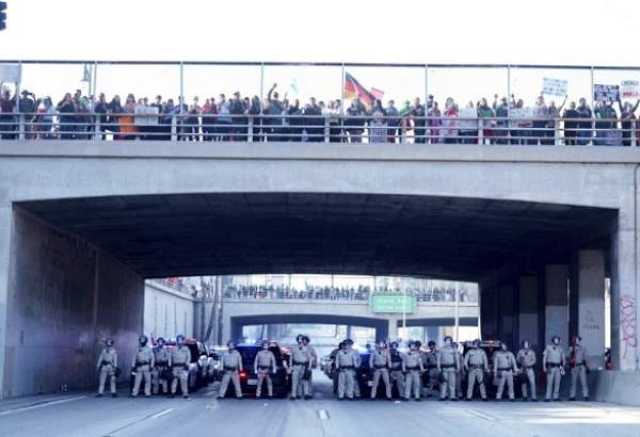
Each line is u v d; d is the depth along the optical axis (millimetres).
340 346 32312
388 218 34719
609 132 31297
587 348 35438
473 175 29859
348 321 97375
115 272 46188
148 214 33344
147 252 44594
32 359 31547
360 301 90938
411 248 43906
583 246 35969
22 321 30375
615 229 30266
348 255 47406
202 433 18672
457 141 31625
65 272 36062
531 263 44531
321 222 36062
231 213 33812
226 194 29984
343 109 31406
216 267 52094
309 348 32062
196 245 42812
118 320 47156
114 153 29547
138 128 31266
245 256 47812
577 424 21469
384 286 102875
